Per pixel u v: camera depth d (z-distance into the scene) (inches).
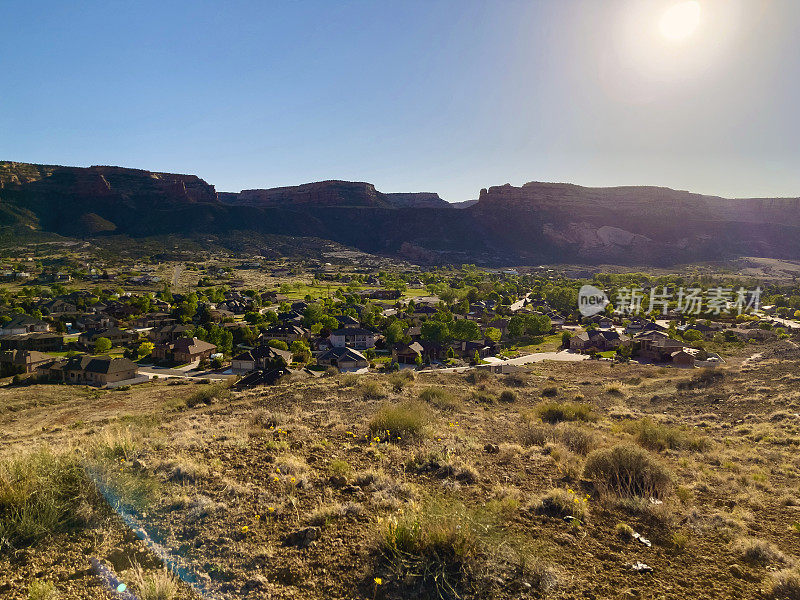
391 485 270.2
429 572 174.6
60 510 208.5
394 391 917.2
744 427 608.4
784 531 246.4
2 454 324.2
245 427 456.4
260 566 179.5
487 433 494.0
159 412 939.3
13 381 1987.0
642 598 170.9
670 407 855.7
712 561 205.0
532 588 171.0
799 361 1229.7
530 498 265.6
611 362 2237.9
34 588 153.4
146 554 184.9
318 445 362.3
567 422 609.3
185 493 243.6
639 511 255.4
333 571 177.0
